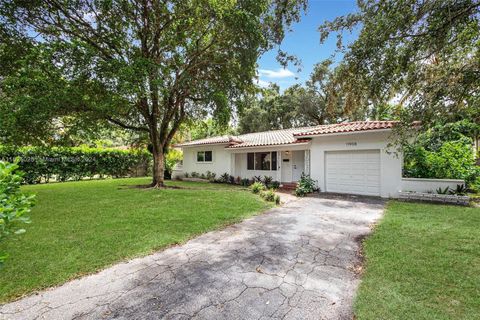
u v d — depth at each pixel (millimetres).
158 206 8398
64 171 17141
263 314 2789
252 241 5219
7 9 8281
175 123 14164
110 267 3982
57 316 2768
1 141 9109
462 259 4051
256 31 8797
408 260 4070
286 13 7227
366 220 6781
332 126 13055
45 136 10266
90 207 8188
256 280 3564
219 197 10188
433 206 8156
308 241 5199
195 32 10695
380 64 4793
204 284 3451
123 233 5559
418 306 2859
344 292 3236
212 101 10812
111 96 8977
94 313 2818
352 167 11266
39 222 6371
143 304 2988
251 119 32656
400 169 9844
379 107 5941
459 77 4336
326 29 5273
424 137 6398
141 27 11023
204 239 5352
